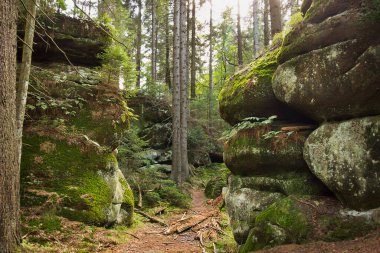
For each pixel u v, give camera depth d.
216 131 23.34
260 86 6.45
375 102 4.59
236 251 6.73
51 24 9.61
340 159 4.82
